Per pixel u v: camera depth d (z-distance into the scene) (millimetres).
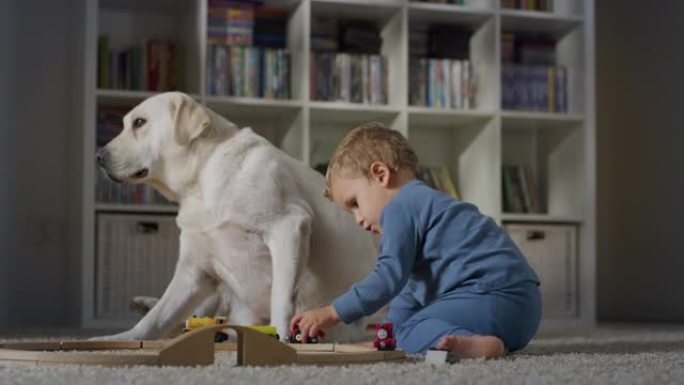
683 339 2924
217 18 4086
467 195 4488
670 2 4801
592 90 4457
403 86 4168
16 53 4246
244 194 2387
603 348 2389
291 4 4152
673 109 4758
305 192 2518
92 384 1299
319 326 1840
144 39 4293
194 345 1579
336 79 4191
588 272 4383
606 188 5199
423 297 1964
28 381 1337
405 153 1998
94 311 3799
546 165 4668
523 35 4645
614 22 5199
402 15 4176
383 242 1904
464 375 1426
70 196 4188
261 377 1359
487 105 4348
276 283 2354
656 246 4832
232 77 4035
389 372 1462
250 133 2518
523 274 1934
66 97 4320
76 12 4105
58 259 4293
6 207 4070
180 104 2451
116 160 2463
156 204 3977
